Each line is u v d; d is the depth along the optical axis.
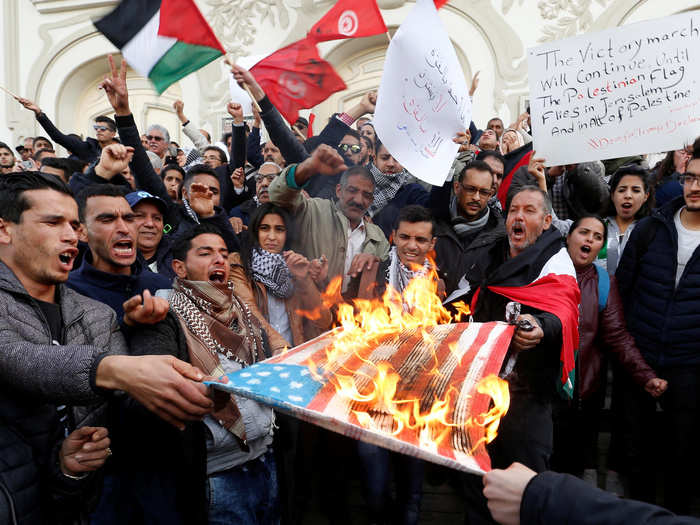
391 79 2.13
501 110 7.95
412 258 2.17
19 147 7.02
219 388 0.99
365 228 2.55
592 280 2.38
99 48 9.37
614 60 2.47
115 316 1.35
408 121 2.14
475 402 1.06
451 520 2.35
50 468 1.12
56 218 1.19
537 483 0.86
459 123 2.18
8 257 1.20
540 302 1.75
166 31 2.38
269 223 2.20
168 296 1.69
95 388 0.99
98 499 1.27
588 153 2.53
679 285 2.23
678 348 2.22
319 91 2.72
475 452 0.93
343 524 2.28
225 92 8.90
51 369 0.99
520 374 1.82
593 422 2.47
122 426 1.36
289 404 0.93
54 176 1.23
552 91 2.58
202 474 1.45
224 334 1.64
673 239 2.29
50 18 9.45
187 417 1.00
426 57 2.13
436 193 2.62
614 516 0.80
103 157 2.37
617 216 2.93
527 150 3.30
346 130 3.15
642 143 2.43
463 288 2.17
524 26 7.82
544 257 1.88
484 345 1.34
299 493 2.28
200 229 1.73
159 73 2.42
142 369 0.96
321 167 2.14
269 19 8.59
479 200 2.51
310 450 2.28
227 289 1.71
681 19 2.35
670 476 2.28
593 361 2.35
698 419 2.23
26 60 9.56
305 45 2.69
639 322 2.34
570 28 7.64
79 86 9.74
